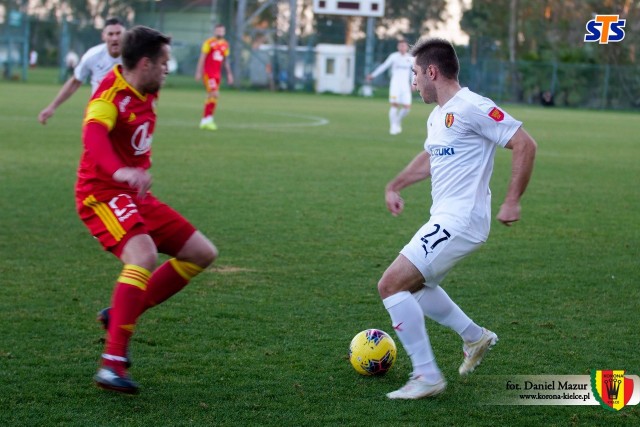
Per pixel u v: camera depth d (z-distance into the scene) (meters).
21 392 8.42
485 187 8.62
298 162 28.84
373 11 91.38
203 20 108.12
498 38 113.19
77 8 127.31
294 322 11.09
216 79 40.62
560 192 24.17
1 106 49.22
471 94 8.49
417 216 19.38
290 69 92.75
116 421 7.77
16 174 23.52
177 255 9.51
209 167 26.58
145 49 8.61
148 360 9.50
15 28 89.75
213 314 11.36
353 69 95.88
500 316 11.59
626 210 21.14
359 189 23.12
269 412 8.08
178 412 8.02
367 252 15.41
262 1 109.12
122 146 8.92
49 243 15.47
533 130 50.88
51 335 10.26
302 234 16.88
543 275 14.05
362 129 45.34
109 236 8.81
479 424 7.94
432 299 9.01
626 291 13.13
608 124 60.16
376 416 8.05
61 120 41.91
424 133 44.19
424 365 8.56
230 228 17.25
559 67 91.50
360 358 9.12
